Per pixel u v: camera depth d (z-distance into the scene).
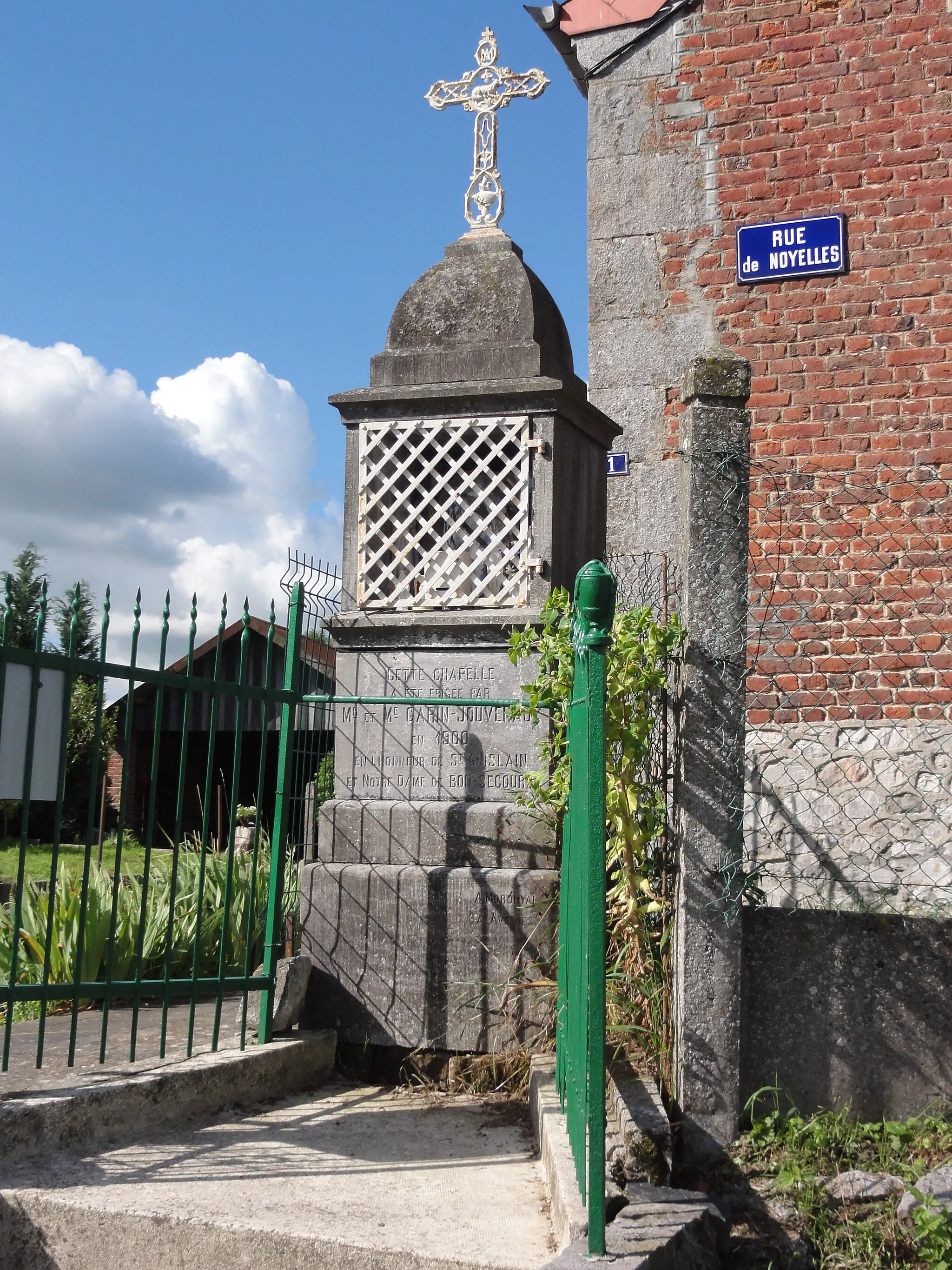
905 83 7.07
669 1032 4.02
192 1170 3.59
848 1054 3.86
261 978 4.68
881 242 7.04
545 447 5.15
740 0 7.39
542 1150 3.74
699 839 3.90
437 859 5.04
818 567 6.91
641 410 7.38
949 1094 3.79
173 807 21.11
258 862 7.29
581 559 5.55
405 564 5.33
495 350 5.28
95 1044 4.63
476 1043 4.83
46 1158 3.60
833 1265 3.20
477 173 5.76
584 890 2.99
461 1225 3.19
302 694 4.95
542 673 4.59
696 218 7.39
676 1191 3.29
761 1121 3.80
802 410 7.07
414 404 5.31
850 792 6.62
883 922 3.90
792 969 3.92
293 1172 3.62
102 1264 3.21
